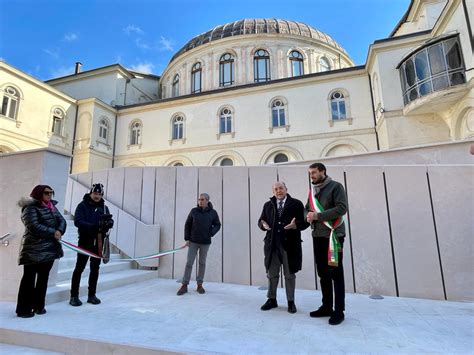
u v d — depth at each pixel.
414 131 14.95
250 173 6.36
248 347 2.88
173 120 22.56
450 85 12.91
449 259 4.87
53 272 4.93
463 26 12.50
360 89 18.58
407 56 14.75
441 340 3.06
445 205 5.02
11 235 4.77
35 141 18.73
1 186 5.04
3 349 3.22
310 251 5.63
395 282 5.05
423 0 18.23
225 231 6.30
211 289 5.48
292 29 27.52
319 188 3.93
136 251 6.91
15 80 17.84
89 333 3.24
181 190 6.92
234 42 25.95
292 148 19.09
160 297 4.86
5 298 4.60
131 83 27.64
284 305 4.41
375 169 5.45
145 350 2.86
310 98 19.47
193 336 3.15
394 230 5.20
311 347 2.89
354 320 3.69
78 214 4.48
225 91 21.27
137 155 22.67
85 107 22.11
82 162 20.91
